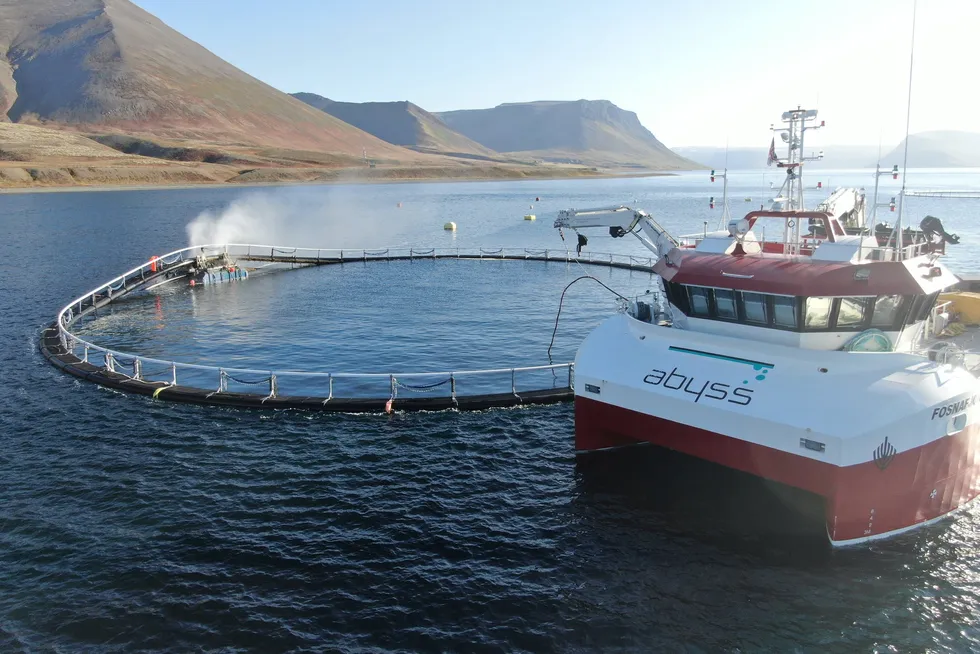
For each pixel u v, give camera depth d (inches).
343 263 3181.6
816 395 717.3
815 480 696.4
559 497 853.8
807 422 692.1
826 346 783.7
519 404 1172.5
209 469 949.8
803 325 776.3
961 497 784.3
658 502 836.0
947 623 619.5
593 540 757.9
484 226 5177.2
